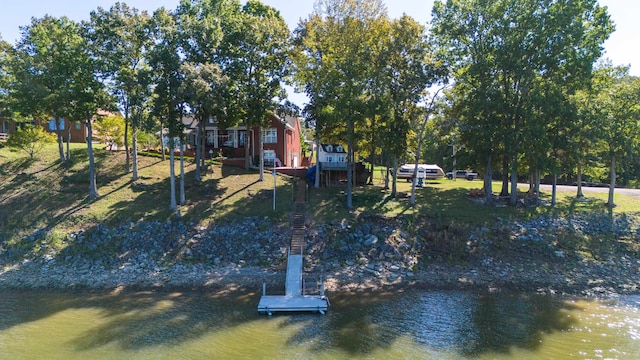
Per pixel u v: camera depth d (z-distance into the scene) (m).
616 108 33.97
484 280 26.69
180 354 17.28
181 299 23.62
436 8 35.81
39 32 32.28
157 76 31.03
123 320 20.70
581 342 18.50
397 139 32.91
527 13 33.03
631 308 22.62
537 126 31.84
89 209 33.19
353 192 39.44
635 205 36.22
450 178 61.06
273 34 38.41
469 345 18.22
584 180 57.72
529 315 21.64
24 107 33.00
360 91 32.84
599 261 28.77
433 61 34.06
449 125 35.53
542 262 28.70
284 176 43.88
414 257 29.27
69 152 43.62
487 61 33.41
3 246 29.30
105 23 32.69
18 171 39.28
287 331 19.56
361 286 25.77
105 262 28.22
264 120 40.06
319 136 38.69
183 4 37.25
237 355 17.20
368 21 35.72
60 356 17.08
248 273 27.22
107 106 34.84
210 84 31.72
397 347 18.03
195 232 31.05
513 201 36.38
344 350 17.70
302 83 38.84
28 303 22.94
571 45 33.00
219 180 40.69
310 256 29.06
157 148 53.94
